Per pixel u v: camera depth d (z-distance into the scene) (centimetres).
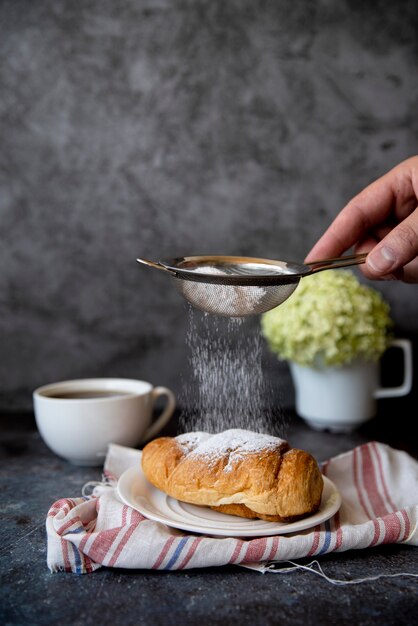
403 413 97
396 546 63
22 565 60
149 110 93
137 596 57
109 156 94
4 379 97
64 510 63
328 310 84
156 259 95
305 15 92
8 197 94
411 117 94
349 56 93
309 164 95
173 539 59
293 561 61
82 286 96
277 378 97
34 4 92
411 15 93
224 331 95
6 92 93
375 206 77
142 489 68
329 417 88
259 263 70
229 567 60
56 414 76
